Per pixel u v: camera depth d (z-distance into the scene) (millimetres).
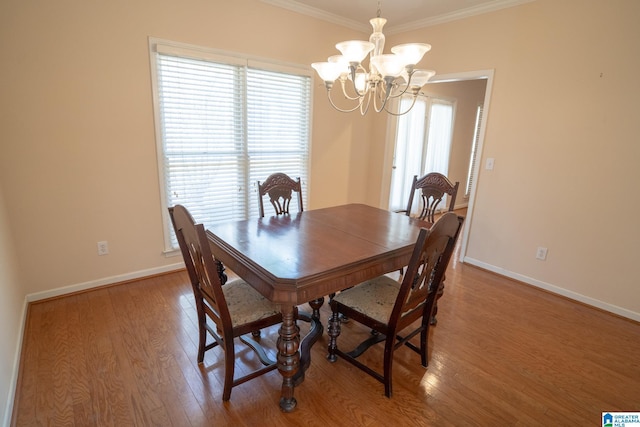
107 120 2443
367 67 4254
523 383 1778
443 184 2547
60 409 1508
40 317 2219
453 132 5641
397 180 4996
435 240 1439
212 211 3129
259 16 3004
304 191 3822
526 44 2789
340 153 4074
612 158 2441
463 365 1907
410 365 1899
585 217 2619
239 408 1561
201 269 1501
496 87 3020
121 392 1621
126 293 2590
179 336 2076
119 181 2584
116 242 2666
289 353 1470
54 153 2287
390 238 1864
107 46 2346
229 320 1462
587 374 1861
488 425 1508
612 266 2520
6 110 2082
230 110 3037
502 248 3162
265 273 1386
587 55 2473
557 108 2670
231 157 3141
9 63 2047
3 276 1753
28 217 2266
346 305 1752
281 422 1493
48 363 1791
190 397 1611
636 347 2123
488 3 2961
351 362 1762
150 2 2451
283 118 3436
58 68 2201
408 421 1518
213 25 2762
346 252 1624
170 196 2877
